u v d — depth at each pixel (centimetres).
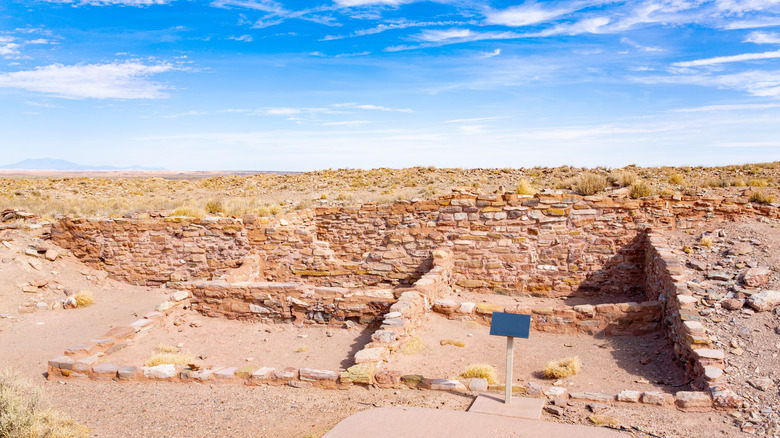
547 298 1453
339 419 684
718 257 1210
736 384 732
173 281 1620
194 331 1202
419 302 1122
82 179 4616
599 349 1037
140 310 1400
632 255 1434
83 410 754
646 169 3441
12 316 1266
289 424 681
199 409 746
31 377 925
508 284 1476
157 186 4384
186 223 1627
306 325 1227
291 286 1243
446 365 924
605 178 2331
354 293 1205
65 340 1162
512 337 689
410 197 2814
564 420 659
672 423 643
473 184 3158
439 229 1520
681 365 885
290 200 3008
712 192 1997
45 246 1627
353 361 980
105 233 1650
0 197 3184
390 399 746
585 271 1447
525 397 725
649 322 1106
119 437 660
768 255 1164
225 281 1338
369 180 3975
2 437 601
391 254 1542
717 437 604
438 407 707
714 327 906
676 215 1455
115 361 977
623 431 621
